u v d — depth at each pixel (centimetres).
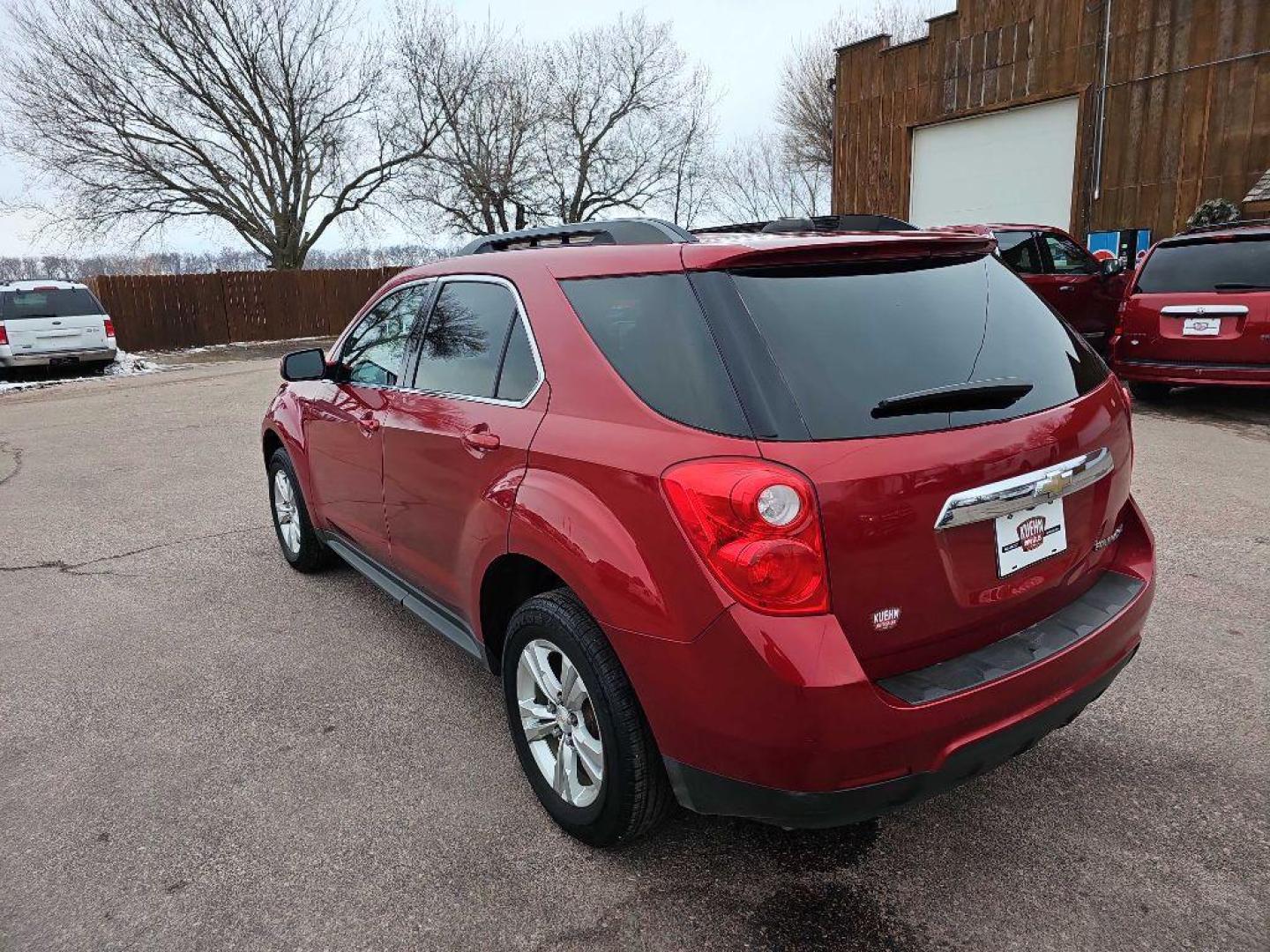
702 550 196
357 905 232
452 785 286
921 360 216
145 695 353
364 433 356
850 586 193
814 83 3412
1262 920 217
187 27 2675
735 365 205
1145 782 275
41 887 242
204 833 264
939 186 1725
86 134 2692
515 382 268
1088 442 233
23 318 1476
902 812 265
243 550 538
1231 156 1313
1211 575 434
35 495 697
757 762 196
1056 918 221
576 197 3694
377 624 420
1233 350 750
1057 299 976
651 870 243
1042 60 1510
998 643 221
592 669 229
